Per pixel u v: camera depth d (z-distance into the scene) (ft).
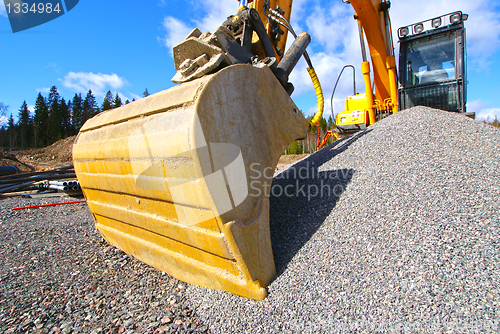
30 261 10.04
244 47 9.71
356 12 19.76
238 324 6.06
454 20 20.24
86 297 7.76
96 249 11.09
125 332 6.32
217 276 6.84
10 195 25.32
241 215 6.55
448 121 12.25
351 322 5.42
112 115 8.98
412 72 22.15
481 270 5.82
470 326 4.86
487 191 7.93
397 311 5.39
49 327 6.52
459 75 20.27
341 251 7.13
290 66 10.21
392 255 6.59
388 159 10.61
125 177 8.01
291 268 7.06
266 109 7.88
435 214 7.46
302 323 5.65
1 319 6.75
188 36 8.79
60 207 19.85
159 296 7.70
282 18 11.27
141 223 8.40
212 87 6.20
